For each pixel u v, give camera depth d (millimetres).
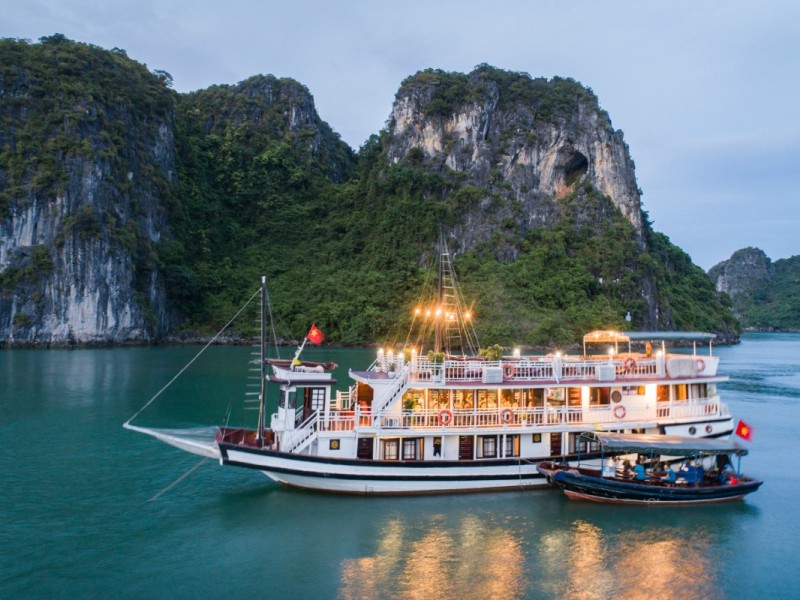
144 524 22922
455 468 24969
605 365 26891
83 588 18281
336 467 24062
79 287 113000
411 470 24562
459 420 25016
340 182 193250
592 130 161125
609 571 19703
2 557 20250
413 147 165125
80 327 113125
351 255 152625
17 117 119875
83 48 132375
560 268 139125
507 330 113312
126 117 133375
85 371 70438
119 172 125375
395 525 22500
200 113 183625
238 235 160375
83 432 38562
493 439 25672
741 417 47781
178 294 132125
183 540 21484
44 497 26078
